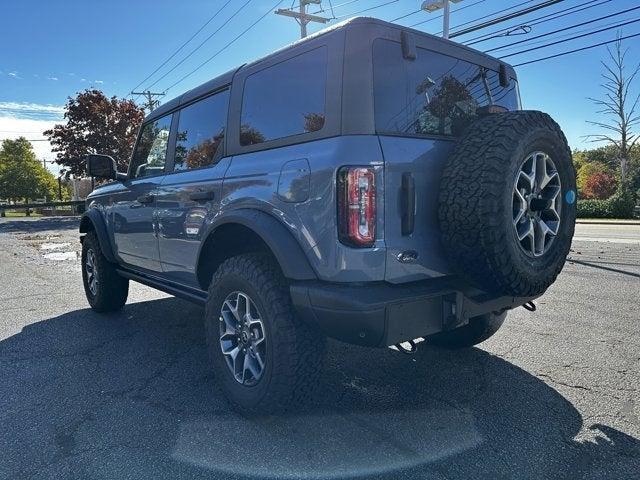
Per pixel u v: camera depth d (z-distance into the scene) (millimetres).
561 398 3086
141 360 3844
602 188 39219
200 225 3320
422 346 4066
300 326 2635
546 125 2637
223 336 3020
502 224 2377
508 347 4027
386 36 2600
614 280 6742
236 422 2822
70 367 3699
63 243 12844
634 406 2959
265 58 3053
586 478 2268
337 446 2562
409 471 2336
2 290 6629
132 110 29094
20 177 49625
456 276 2709
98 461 2438
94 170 4629
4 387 3334
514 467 2357
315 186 2443
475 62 3188
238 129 3168
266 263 2777
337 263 2357
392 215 2422
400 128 2596
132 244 4402
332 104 2502
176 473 2340
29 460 2451
